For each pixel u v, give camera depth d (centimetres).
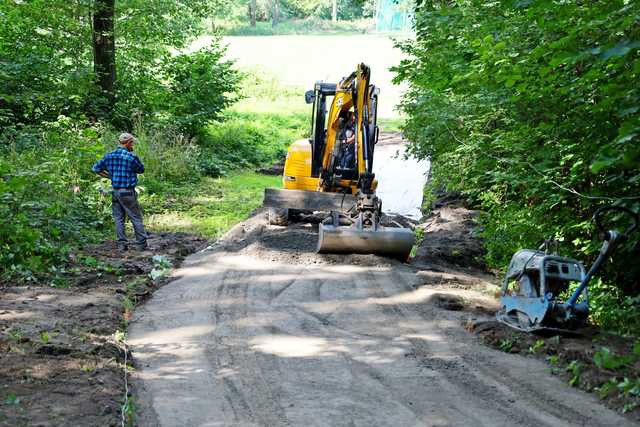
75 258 1157
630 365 699
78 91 2153
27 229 1086
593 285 984
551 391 669
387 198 2073
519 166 1006
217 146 2572
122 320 880
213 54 2666
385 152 2819
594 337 809
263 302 984
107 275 1095
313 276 1127
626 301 910
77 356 715
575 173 905
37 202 1271
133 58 2495
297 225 1497
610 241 778
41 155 1647
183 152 2178
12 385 625
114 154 1275
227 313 930
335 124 1402
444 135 1402
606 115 837
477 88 1048
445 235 1449
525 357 767
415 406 635
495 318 896
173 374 711
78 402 600
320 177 1426
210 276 1129
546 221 1015
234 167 2406
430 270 1199
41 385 631
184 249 1317
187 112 2548
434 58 1045
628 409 619
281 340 822
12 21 2142
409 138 1605
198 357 762
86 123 2067
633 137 682
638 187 891
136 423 593
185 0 2592
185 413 616
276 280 1100
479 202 1681
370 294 1025
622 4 707
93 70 2272
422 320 905
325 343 812
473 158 1227
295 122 3341
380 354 775
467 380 698
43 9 2208
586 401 646
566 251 1009
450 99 1334
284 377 705
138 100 2398
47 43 2258
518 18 924
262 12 8475
